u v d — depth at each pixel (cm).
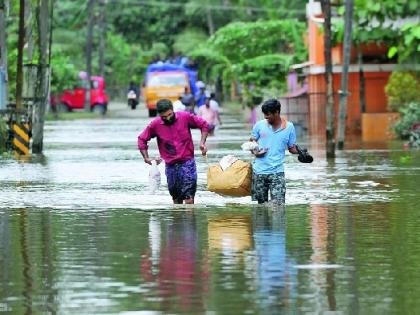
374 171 4984
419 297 2016
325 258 2447
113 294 2062
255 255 2492
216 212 3341
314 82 9550
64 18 19600
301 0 16400
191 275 2247
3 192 4088
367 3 7600
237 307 1939
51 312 1916
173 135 3547
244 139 8094
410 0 7525
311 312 1894
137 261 2427
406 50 7619
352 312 1894
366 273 2256
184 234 2852
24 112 6788
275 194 3438
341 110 6794
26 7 7862
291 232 2878
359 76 8706
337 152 6462
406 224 3042
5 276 2253
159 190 4106
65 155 6431
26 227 3019
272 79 12438
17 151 6581
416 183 4353
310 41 9831
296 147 3450
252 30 13750
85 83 15175
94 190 4159
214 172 3472
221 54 15262
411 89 8019
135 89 17550
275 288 2103
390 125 7950
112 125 11088
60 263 2408
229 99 18900
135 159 6000
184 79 13775
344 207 3484
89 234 2869
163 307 1945
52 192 4088
